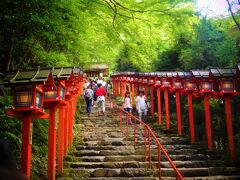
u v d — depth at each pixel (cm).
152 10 765
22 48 847
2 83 540
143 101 1534
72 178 782
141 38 862
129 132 1247
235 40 1235
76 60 1518
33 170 759
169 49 1680
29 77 553
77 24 791
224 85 1010
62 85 735
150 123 1518
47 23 683
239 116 1170
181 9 762
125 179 771
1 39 762
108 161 909
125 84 2348
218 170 856
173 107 1658
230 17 1285
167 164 877
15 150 694
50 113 717
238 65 970
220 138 1172
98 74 2984
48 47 1028
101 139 1127
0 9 629
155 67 1772
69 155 942
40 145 878
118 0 767
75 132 1211
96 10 820
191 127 1161
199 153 1024
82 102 1956
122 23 830
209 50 1473
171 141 1140
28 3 622
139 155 948
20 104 541
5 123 701
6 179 63
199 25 1409
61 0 660
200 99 1438
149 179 773
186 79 1188
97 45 1262
